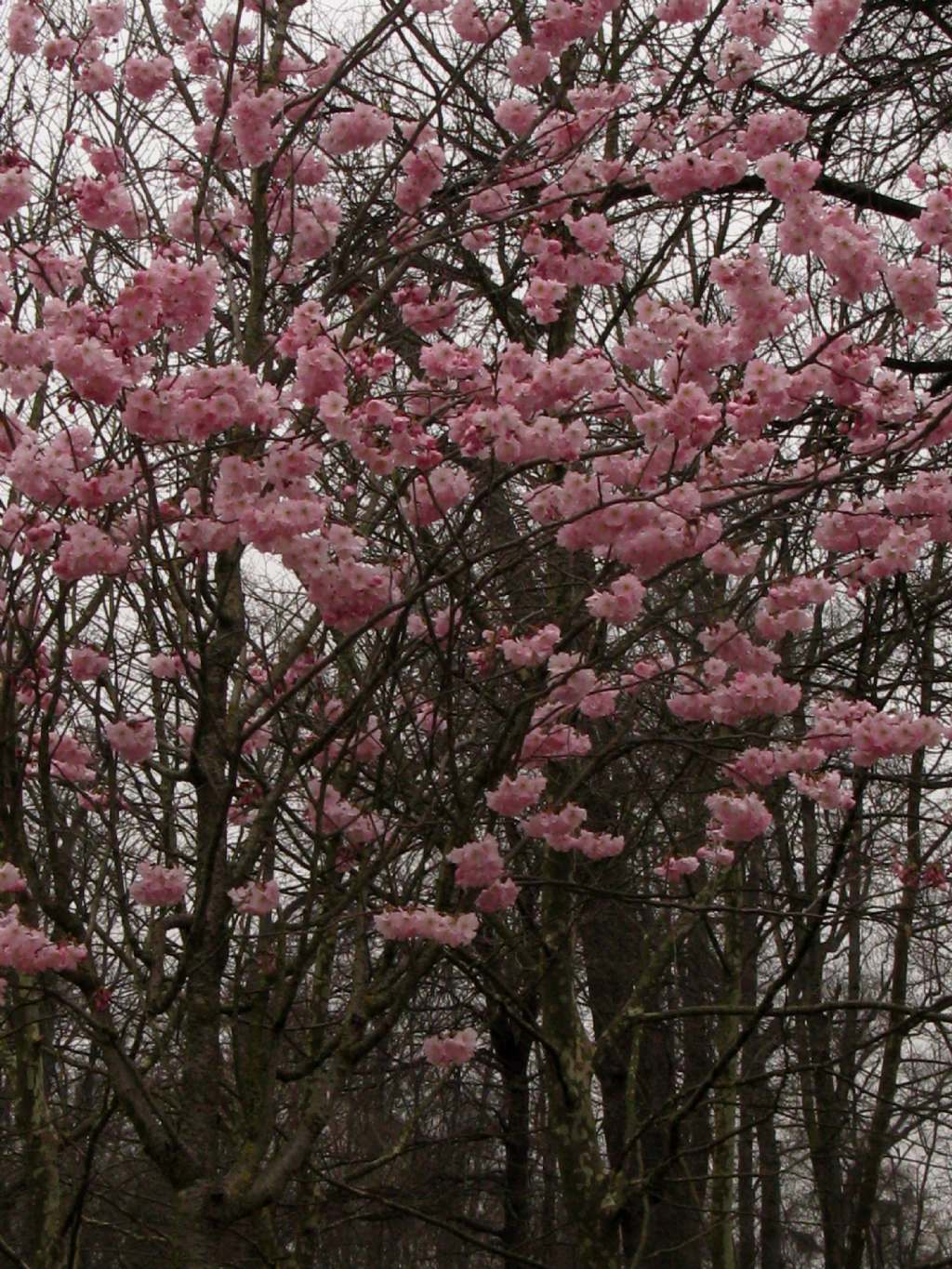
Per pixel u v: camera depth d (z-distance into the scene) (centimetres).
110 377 380
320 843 473
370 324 578
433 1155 1231
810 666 743
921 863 807
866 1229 935
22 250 424
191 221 541
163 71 560
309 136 622
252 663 674
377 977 533
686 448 448
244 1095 657
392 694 493
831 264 449
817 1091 1069
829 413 583
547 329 801
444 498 452
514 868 873
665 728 768
